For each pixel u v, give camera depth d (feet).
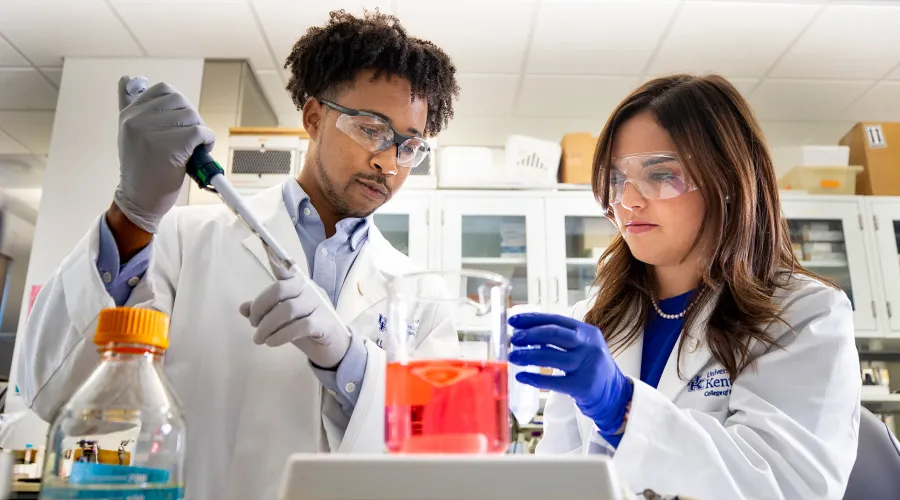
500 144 14.94
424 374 1.96
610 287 4.80
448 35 11.59
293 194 4.81
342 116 4.34
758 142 4.22
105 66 12.60
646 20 11.19
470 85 12.98
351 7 10.96
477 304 2.11
